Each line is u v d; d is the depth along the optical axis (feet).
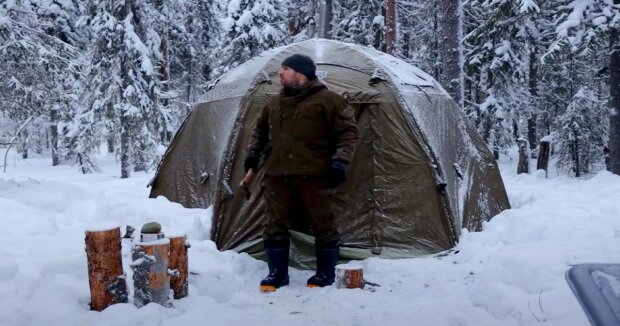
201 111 21.79
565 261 13.05
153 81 52.31
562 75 62.59
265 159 14.94
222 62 64.90
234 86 20.22
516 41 54.44
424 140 18.10
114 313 10.74
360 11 62.49
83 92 54.75
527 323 10.55
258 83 18.76
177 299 12.10
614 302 6.39
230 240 17.90
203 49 85.40
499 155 69.97
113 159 90.38
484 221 21.02
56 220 18.80
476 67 53.83
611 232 18.52
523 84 62.23
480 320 11.30
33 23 30.35
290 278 15.52
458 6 36.63
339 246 15.78
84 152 54.70
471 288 13.20
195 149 21.72
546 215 21.01
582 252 13.70
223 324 11.05
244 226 17.74
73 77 30.07
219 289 13.43
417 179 17.97
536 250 14.15
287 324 11.51
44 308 10.71
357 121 18.13
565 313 10.28
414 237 17.65
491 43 53.52
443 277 15.10
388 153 17.95
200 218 19.21
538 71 43.19
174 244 12.03
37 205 21.18
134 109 49.73
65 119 53.42
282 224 14.64
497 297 12.01
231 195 18.02
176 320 10.82
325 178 14.21
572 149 57.36
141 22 52.42
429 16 65.10
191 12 81.61
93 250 11.01
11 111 29.12
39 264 12.60
